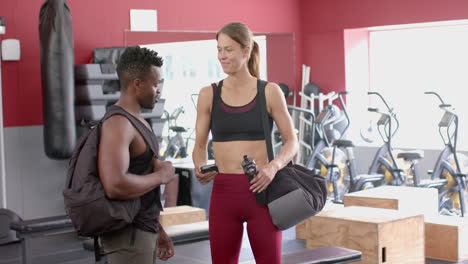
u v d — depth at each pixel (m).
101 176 2.29
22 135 7.14
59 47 6.54
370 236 4.46
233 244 2.83
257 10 9.02
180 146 8.05
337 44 9.05
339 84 9.07
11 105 7.07
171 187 7.27
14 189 7.12
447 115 6.85
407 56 8.77
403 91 8.84
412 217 4.67
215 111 2.82
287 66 9.33
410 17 8.20
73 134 6.70
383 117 7.46
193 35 8.34
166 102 7.99
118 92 7.11
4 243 6.23
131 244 2.39
